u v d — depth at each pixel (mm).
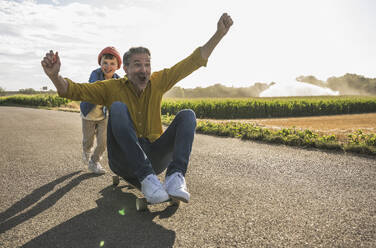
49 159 4504
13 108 23359
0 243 1837
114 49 3396
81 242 1830
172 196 1983
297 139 5730
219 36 2318
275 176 3436
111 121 2043
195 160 4352
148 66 2232
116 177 3064
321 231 1952
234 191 2859
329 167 3879
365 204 2482
